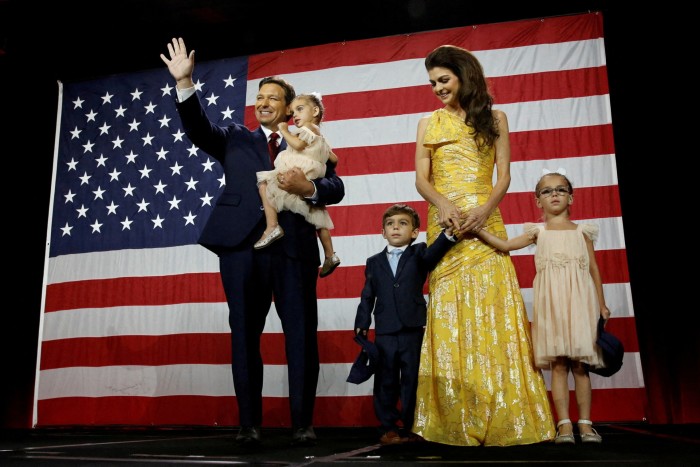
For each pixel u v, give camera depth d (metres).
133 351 4.54
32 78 5.48
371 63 4.68
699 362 4.14
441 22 5.05
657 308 4.28
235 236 2.77
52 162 5.39
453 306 2.78
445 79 2.95
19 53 5.21
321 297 4.35
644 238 4.40
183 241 4.66
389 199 4.41
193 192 4.75
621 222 4.08
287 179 2.76
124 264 4.71
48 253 4.88
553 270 2.82
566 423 2.69
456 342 2.73
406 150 4.47
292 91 3.17
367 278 3.17
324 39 5.27
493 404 2.64
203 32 5.16
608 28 4.77
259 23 5.07
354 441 3.07
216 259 4.57
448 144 2.92
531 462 1.95
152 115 4.99
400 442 2.87
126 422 4.43
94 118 5.07
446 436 2.65
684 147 4.37
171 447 2.71
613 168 4.18
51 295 4.79
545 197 2.96
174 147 4.88
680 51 4.47
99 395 4.52
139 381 4.48
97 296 4.70
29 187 5.39
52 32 5.02
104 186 4.91
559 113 4.33
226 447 2.70
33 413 4.61
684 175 4.34
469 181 2.87
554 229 2.92
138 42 5.21
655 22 4.60
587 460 1.99
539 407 2.65
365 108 4.60
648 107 4.54
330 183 2.98
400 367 2.99
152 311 4.59
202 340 4.46
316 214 2.92
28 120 5.46
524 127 4.34
